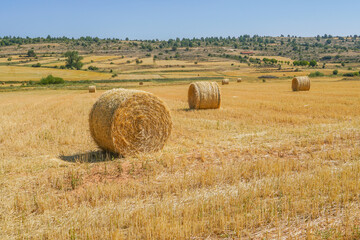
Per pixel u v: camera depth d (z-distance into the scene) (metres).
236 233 5.02
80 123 15.89
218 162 8.89
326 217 5.28
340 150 9.55
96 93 44.16
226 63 170.12
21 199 6.49
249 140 11.46
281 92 34.72
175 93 39.09
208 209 5.80
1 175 7.93
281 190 6.58
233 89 42.62
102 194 6.73
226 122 15.66
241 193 6.36
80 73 107.25
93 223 5.50
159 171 8.19
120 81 80.69
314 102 23.05
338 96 27.67
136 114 9.87
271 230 5.09
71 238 4.96
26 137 12.27
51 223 5.59
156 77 100.44
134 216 5.62
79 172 8.16
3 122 16.69
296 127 13.92
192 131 13.58
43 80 76.25
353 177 7.08
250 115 17.91
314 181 6.76
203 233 5.06
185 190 6.82
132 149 9.90
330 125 13.76
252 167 8.18
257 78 88.00
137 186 7.18
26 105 26.88
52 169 8.32
